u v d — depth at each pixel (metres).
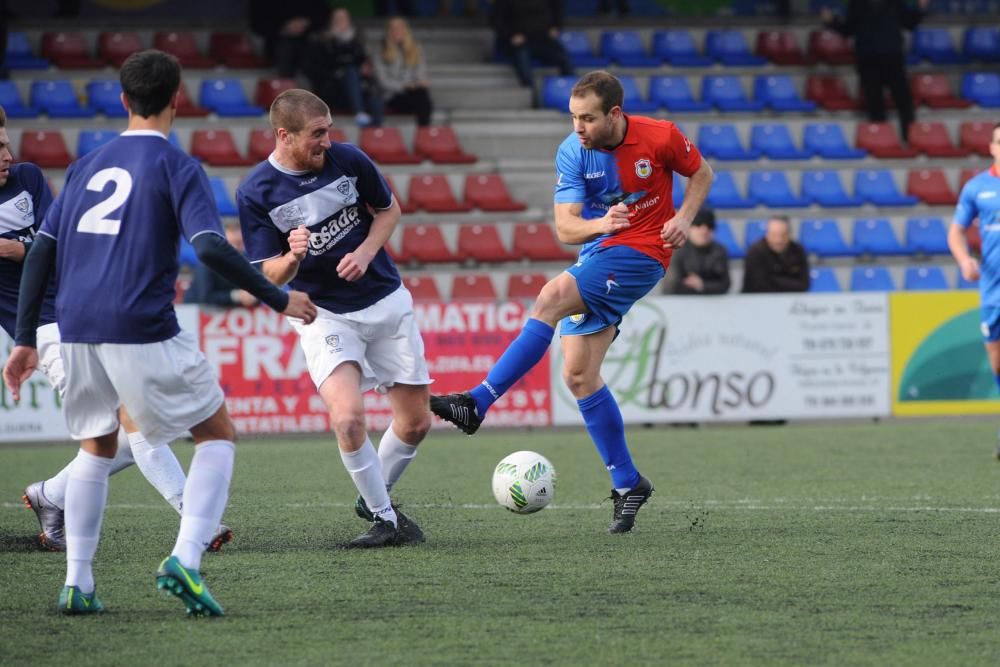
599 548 16.11
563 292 16.86
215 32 55.19
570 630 11.66
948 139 53.94
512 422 35.22
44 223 12.18
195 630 11.77
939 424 36.00
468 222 47.41
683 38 58.66
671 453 29.03
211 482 12.19
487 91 53.78
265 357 33.84
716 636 11.42
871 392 36.72
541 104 54.22
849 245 49.09
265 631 11.69
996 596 13.09
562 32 57.88
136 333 11.66
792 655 10.78
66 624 12.06
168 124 12.19
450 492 22.59
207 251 11.41
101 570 14.88
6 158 16.42
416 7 60.22
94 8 56.91
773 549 15.95
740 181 50.97
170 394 11.88
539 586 13.66
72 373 11.92
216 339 33.59
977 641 11.24
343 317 16.20
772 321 36.12
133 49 53.19
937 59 59.22
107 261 11.72
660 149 16.73
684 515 19.25
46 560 15.83
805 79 57.03
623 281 16.80
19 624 12.08
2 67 50.38
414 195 48.06
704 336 35.78
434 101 53.50
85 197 11.88
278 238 15.96
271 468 26.67
